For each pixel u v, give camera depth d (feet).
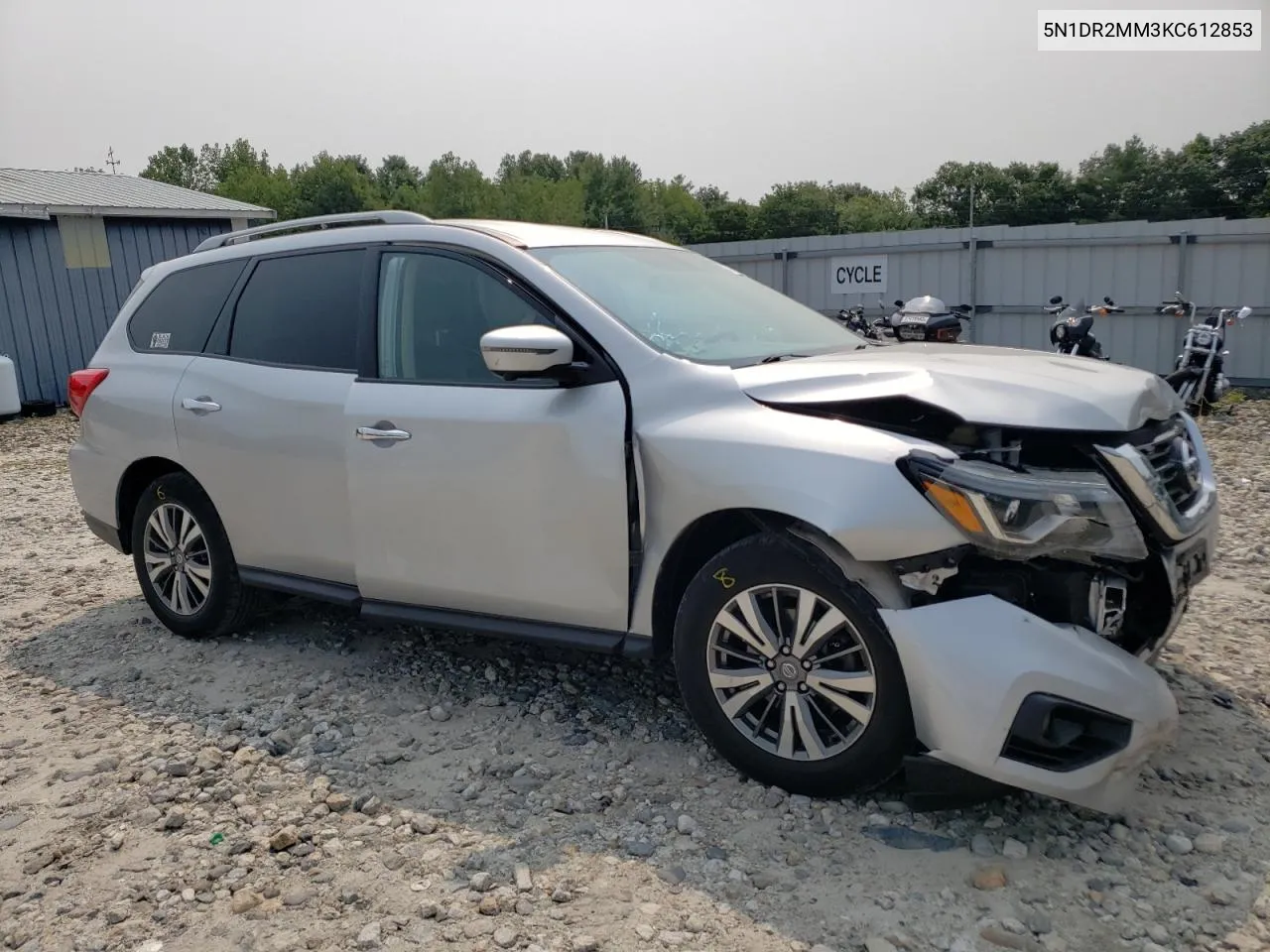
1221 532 20.81
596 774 11.18
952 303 52.01
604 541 11.12
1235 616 15.57
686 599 10.77
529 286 12.07
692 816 10.19
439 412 12.20
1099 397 9.86
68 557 22.04
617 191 367.66
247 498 14.40
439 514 12.31
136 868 9.73
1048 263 49.60
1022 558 9.11
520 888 9.11
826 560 9.79
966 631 9.10
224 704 13.51
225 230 59.26
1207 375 38.17
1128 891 8.79
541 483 11.44
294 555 14.11
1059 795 9.02
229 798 11.00
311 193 330.13
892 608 9.41
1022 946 8.11
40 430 44.52
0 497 29.35
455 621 12.61
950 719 9.11
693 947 8.27
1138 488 9.53
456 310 12.64
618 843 9.79
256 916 8.91
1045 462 9.81
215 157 402.93
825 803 10.28
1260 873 8.97
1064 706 8.89
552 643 11.80
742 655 10.50
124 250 54.95
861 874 9.15
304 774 11.46
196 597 15.87
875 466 9.43
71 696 14.08
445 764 11.57
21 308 51.52
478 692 13.56
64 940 8.68
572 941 8.36
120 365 16.38
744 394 10.60
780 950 8.20
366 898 9.07
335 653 15.23
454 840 9.96
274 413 13.87
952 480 9.09
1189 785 10.47
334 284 13.91
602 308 11.67
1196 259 46.60
